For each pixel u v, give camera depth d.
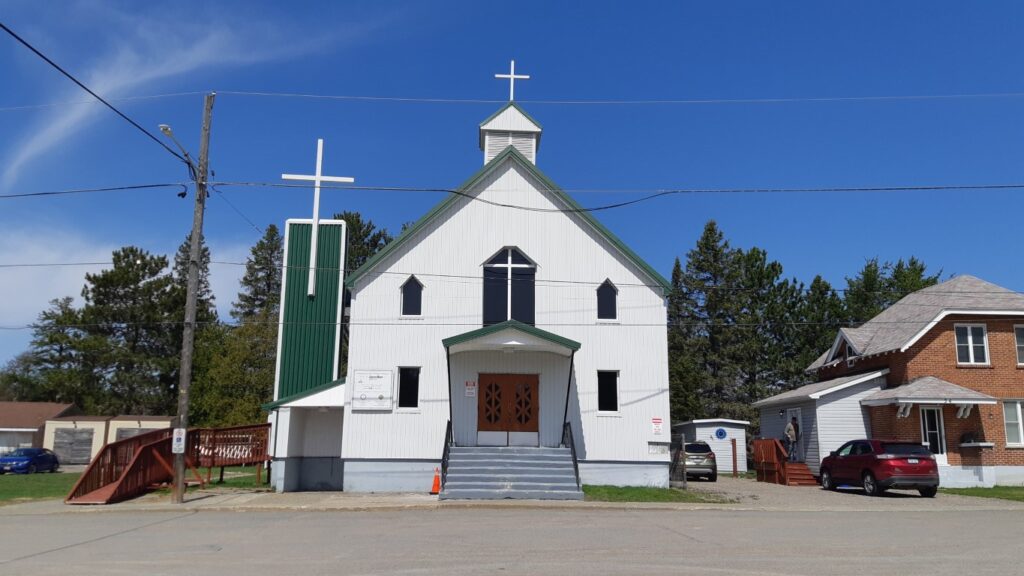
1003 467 29.05
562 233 25.89
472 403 24.58
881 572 10.16
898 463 23.91
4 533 14.70
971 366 29.97
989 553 11.84
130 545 12.84
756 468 33.88
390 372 24.75
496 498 21.12
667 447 24.59
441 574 9.99
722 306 56.22
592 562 10.91
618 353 25.14
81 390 58.00
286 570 10.28
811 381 53.44
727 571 10.22
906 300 35.66
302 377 27.53
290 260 28.47
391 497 22.08
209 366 54.69
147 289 59.72
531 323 25.30
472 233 25.77
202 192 21.89
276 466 24.91
